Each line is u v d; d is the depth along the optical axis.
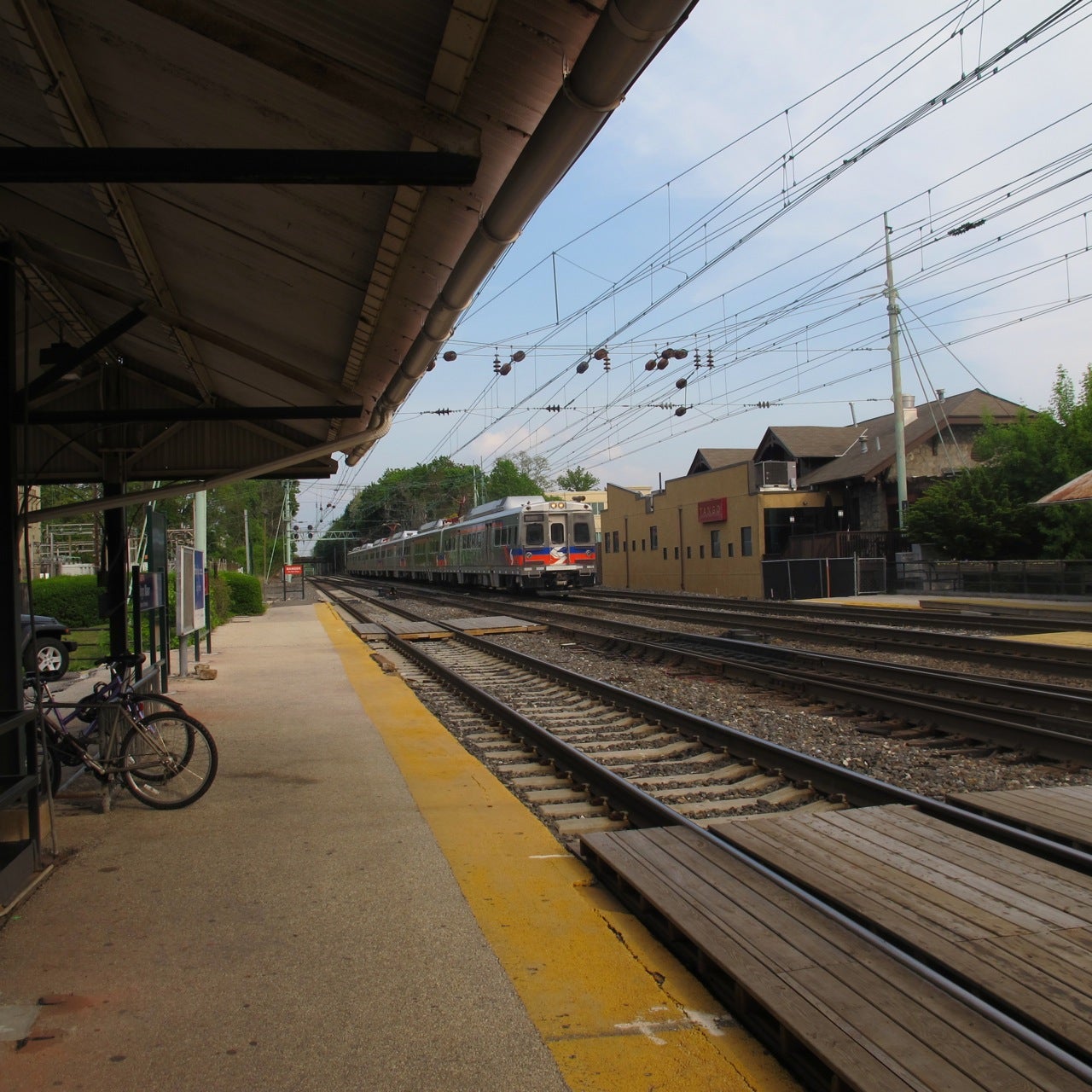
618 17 2.59
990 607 22.05
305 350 7.01
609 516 47.69
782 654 13.10
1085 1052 2.67
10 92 4.35
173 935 3.62
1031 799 5.38
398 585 53.16
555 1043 2.80
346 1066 2.68
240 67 3.57
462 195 3.96
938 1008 2.75
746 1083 2.59
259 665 13.34
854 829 4.71
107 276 6.56
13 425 4.62
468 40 2.97
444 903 3.93
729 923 3.37
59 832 5.04
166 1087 2.59
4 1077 2.64
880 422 41.75
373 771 6.41
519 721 8.20
